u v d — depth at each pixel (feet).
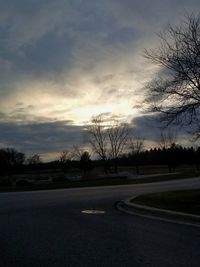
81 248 31.71
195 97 61.67
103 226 42.60
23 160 380.37
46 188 118.21
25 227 42.06
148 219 48.03
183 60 63.16
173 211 51.98
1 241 34.53
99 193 90.68
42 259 28.25
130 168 310.86
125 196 81.56
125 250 30.99
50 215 52.11
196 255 29.27
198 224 43.93
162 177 170.91
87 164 254.68
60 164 312.71
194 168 302.45
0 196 87.20
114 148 235.20
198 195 66.85
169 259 28.12
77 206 63.36
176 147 282.36
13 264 26.96
